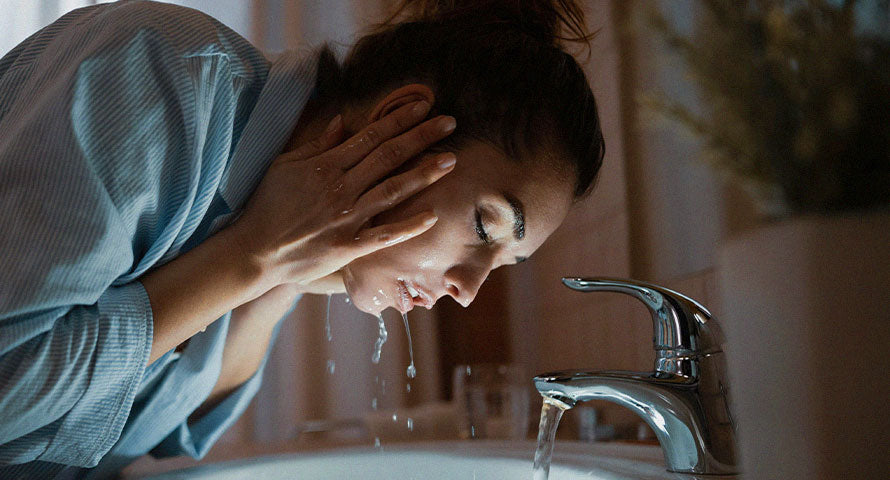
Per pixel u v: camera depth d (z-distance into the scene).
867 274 0.29
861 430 0.28
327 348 1.83
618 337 1.11
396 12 0.81
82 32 0.59
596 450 0.72
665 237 0.91
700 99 0.39
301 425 1.30
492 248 0.66
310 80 0.70
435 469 0.76
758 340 0.32
